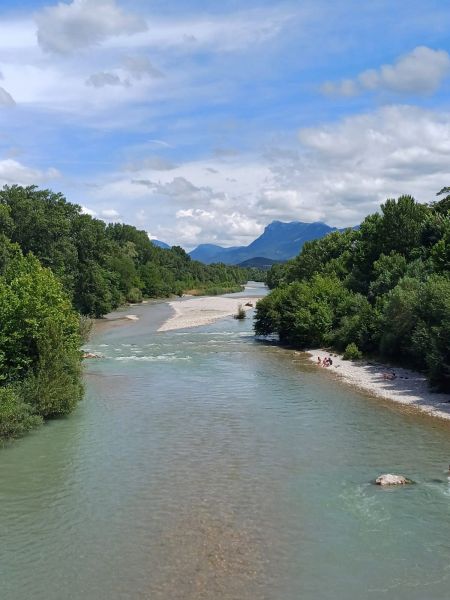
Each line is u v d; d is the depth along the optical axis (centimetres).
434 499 2000
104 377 4275
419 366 4394
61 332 3216
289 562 1579
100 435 2778
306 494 2056
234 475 2252
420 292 4341
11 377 3022
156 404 3422
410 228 6381
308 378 4259
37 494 2066
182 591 1438
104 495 2058
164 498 2028
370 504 1962
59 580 1498
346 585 1462
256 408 3328
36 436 2756
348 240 9519
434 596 1412
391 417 3122
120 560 1598
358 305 5656
